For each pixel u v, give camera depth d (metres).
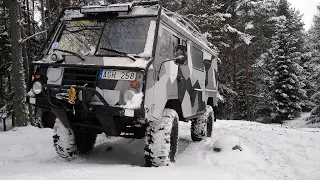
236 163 5.91
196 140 8.53
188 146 7.64
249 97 32.53
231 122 15.37
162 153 5.10
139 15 5.30
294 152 6.97
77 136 5.96
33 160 5.92
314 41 31.67
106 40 5.20
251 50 31.38
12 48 11.63
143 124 5.18
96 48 5.14
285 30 31.03
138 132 5.46
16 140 8.30
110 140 8.08
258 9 29.69
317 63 29.38
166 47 5.57
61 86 4.77
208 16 24.91
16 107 11.59
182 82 6.34
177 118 5.80
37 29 20.61
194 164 5.84
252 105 33.62
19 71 11.65
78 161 5.81
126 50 5.04
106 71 4.72
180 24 6.72
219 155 6.24
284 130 10.45
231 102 33.03
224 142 6.54
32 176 3.41
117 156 6.61
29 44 19.64
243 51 30.58
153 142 5.13
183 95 6.41
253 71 32.56
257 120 35.75
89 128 5.50
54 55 5.12
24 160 5.89
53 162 5.62
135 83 4.54
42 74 5.11
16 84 11.62
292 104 30.42
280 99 31.12
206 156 6.29
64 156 5.78
